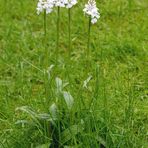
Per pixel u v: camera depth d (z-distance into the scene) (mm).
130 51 6324
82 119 4512
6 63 6125
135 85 5625
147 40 6547
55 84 4773
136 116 5199
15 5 7289
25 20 6961
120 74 5848
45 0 4320
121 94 5352
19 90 5684
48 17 7012
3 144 4668
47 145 4461
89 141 4445
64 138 4480
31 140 4629
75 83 5625
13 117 5164
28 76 5926
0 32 6750
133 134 4711
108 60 6156
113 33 6664
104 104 4664
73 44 6535
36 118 4531
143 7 7152
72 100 4523
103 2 7223
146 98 5504
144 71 5969
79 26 6777
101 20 6938
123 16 7027
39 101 5340
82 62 6105
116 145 4516
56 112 4520
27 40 6539
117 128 4672
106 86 5449
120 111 5109
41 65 6059
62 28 6828
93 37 6613
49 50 6387
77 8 7105
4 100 5465
